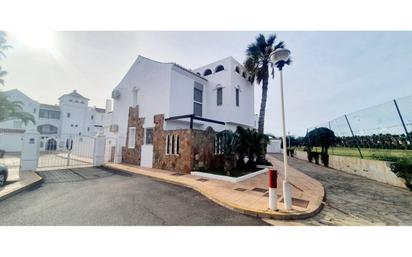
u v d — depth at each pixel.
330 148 13.41
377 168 8.43
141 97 11.84
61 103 31.97
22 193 5.41
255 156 9.78
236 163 9.27
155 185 6.56
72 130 31.56
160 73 10.73
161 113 10.34
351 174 10.25
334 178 9.12
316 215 4.12
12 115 18.83
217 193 5.29
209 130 9.30
